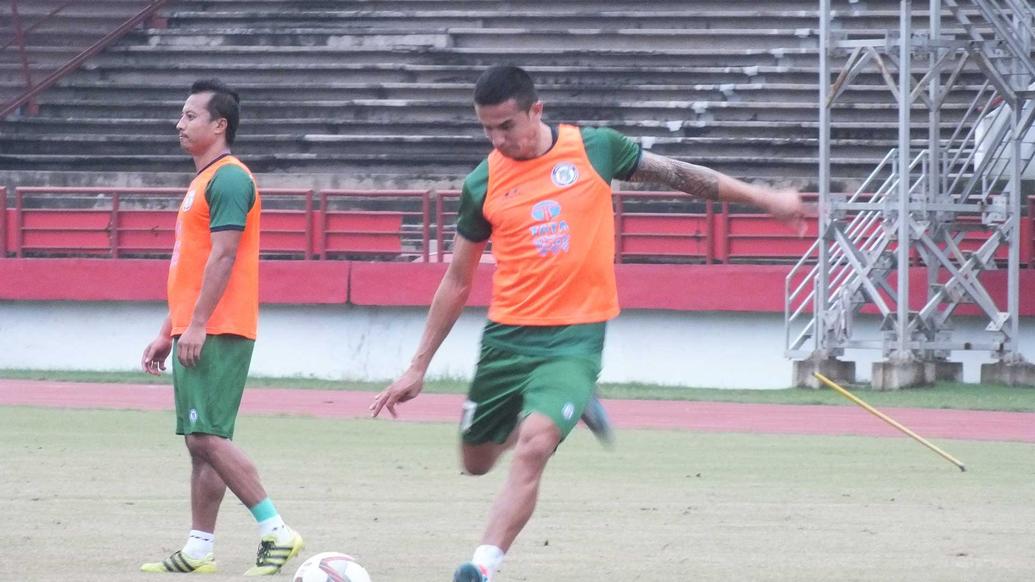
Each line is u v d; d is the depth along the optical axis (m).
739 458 41.50
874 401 61.62
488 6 101.62
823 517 29.58
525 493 18.25
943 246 71.06
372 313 74.88
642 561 24.00
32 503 30.53
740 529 27.80
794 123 89.19
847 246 67.25
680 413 58.12
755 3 98.44
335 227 75.50
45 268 76.38
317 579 19.19
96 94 98.12
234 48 99.31
